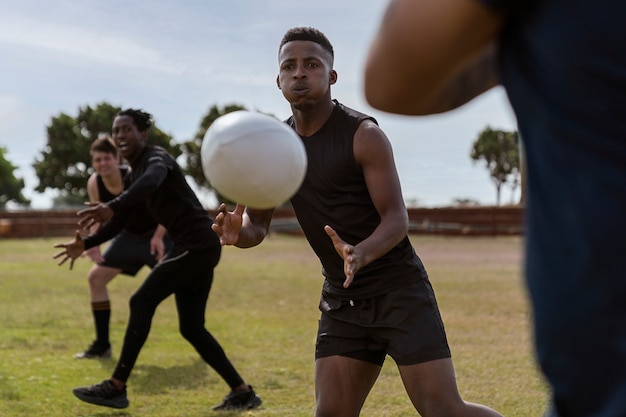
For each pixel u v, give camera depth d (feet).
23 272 49.21
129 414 16.30
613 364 3.88
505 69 4.05
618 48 3.62
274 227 97.66
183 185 16.49
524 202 4.33
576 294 3.88
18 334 25.50
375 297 10.27
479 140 106.01
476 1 3.64
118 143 17.11
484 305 32.73
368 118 10.18
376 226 10.34
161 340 24.63
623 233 3.72
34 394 17.76
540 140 3.95
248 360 21.61
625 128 3.70
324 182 10.27
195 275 16.43
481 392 17.60
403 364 10.11
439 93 4.14
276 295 36.99
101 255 22.13
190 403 17.16
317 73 10.00
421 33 3.70
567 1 3.71
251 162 5.78
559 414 4.29
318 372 10.70
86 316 29.71
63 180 167.22
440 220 94.27
